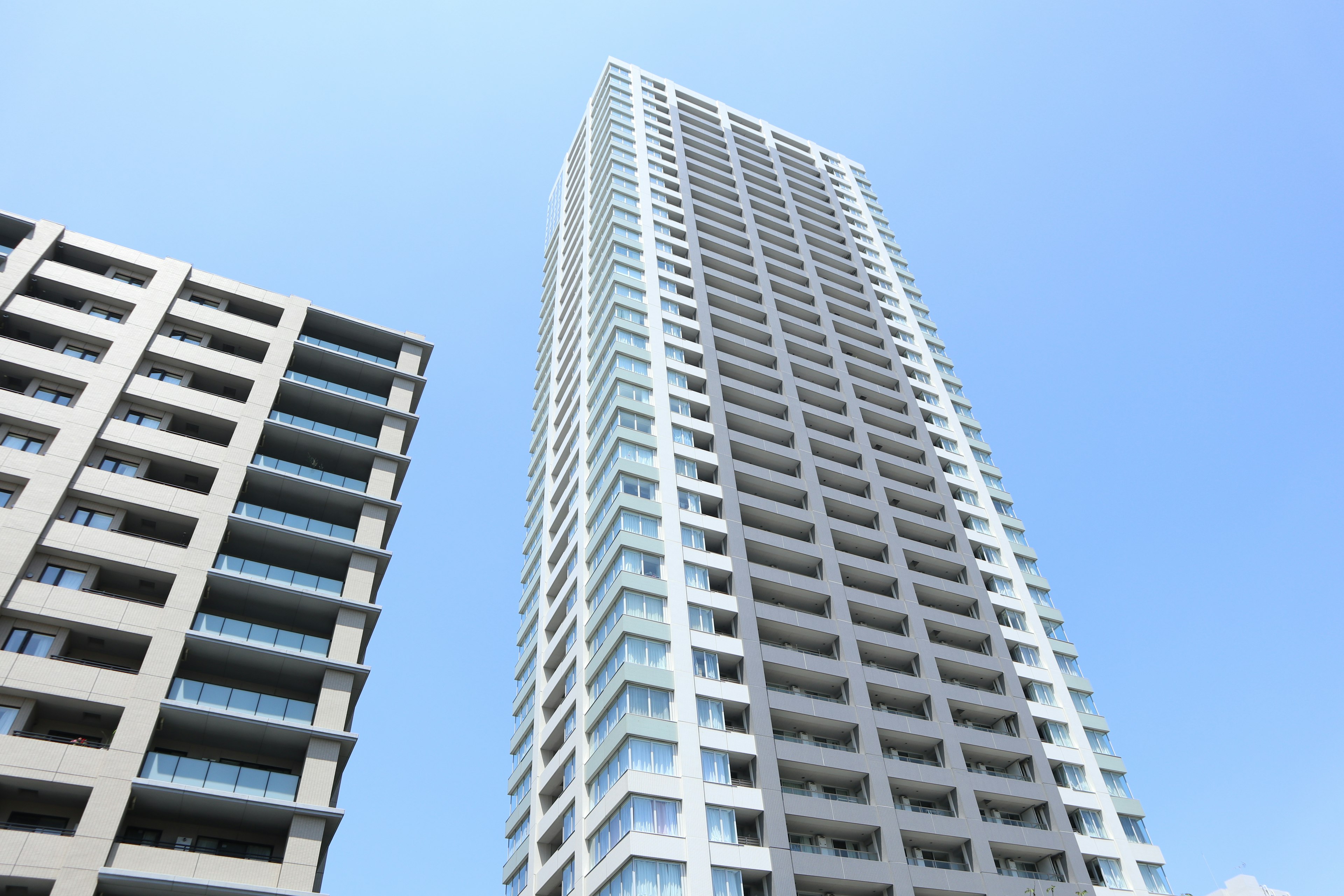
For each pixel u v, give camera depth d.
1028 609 65.94
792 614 52.94
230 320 52.16
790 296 82.06
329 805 36.84
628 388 61.59
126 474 43.50
